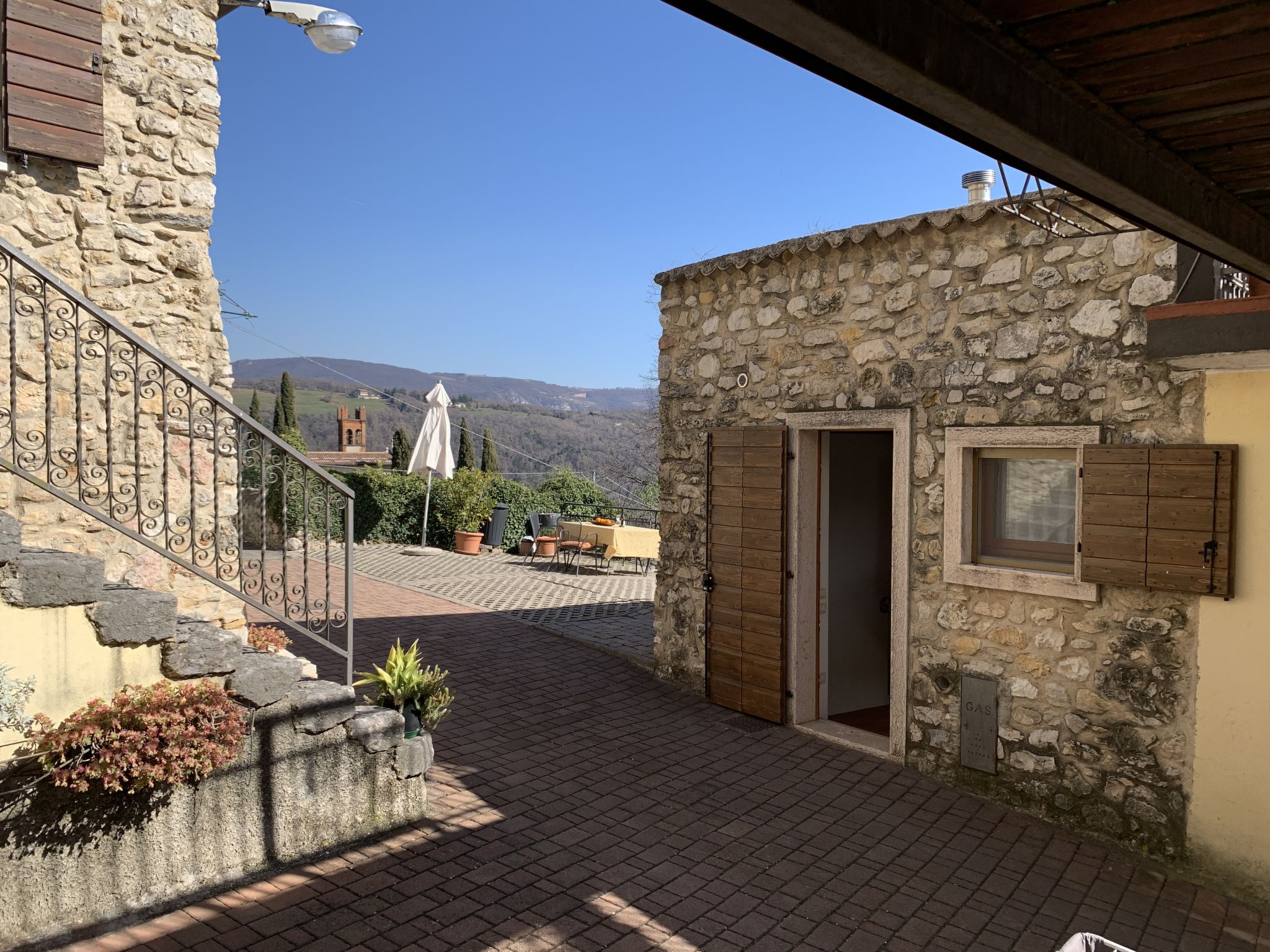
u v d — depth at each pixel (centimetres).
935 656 573
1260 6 125
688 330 757
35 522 461
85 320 475
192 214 511
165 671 407
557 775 568
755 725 676
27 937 354
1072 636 504
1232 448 434
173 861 396
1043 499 532
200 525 513
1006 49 137
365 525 1695
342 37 538
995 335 536
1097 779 493
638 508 1714
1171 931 407
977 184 643
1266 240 234
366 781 468
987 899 430
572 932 387
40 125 445
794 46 116
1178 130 173
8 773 349
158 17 499
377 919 389
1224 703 444
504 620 1026
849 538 716
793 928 399
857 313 615
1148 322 368
